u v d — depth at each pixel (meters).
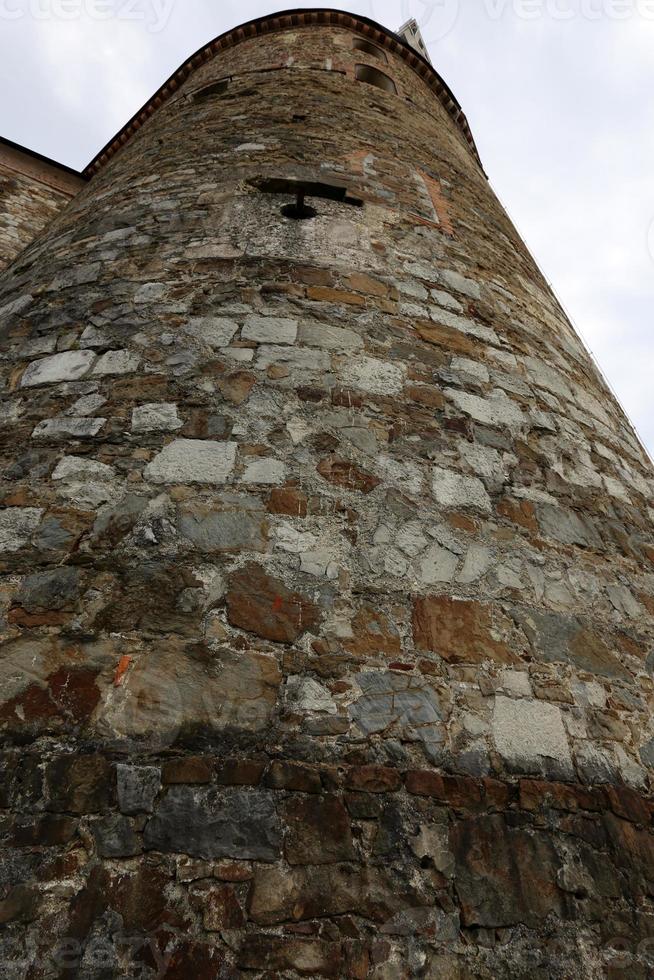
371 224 3.86
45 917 1.42
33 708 1.73
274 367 2.73
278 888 1.53
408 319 3.25
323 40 7.54
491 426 2.95
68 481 2.29
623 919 1.73
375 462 2.52
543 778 1.92
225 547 2.12
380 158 4.82
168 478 2.29
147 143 5.45
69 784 1.61
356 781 1.74
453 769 1.83
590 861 1.80
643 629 2.62
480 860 1.69
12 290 3.75
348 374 2.80
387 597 2.14
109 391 2.63
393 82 7.18
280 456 2.42
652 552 3.06
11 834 1.52
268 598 2.03
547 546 2.61
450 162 5.71
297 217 3.70
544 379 3.49
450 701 1.97
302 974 1.42
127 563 2.05
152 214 3.78
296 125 5.00
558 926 1.65
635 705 2.29
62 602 1.95
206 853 1.55
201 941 1.43
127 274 3.27
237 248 3.38
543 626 2.31
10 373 2.84
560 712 2.10
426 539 2.35
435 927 1.56
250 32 8.02
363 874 1.59
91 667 1.82
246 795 1.65
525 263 5.01
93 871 1.49
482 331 3.47
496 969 1.54
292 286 3.15
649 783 2.09
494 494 2.66
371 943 1.50
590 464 3.22
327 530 2.25
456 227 4.41
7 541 2.12
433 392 2.93
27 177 9.55
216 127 5.02
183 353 2.76
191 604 1.97
